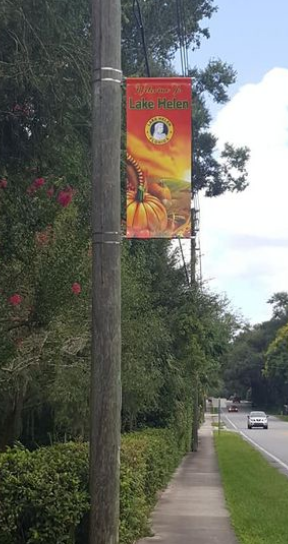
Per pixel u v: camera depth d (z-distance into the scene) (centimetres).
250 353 13062
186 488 1582
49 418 1538
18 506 632
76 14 813
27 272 707
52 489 642
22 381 1012
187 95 668
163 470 1527
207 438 4481
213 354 2639
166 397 2045
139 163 659
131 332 1182
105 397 595
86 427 1387
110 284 607
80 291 770
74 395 1077
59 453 728
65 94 744
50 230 726
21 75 694
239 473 1953
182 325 1975
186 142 662
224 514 1160
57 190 750
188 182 658
